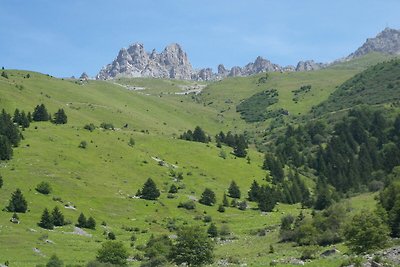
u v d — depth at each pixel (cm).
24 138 18812
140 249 10806
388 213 9000
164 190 17500
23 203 12594
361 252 7419
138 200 15850
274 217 15688
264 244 10794
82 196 14938
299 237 10156
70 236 11544
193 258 8138
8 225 11331
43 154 17512
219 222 15125
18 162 16250
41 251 9675
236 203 17600
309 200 18575
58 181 15412
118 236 12462
